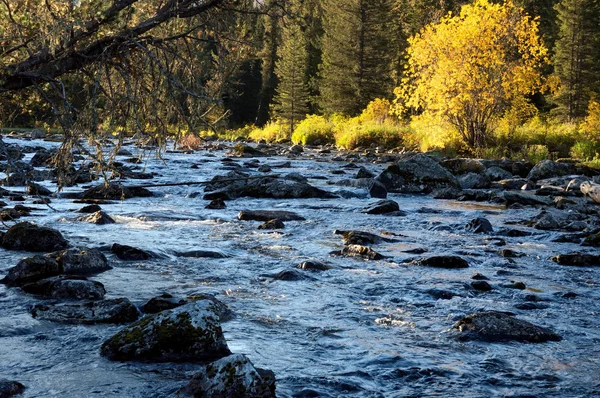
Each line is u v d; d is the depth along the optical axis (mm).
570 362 4418
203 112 6727
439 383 3963
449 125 29375
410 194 16312
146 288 6004
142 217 10695
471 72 27344
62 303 5164
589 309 5824
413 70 28547
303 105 66125
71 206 11805
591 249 8961
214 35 6918
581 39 63156
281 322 5133
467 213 12648
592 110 32719
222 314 5168
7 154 6316
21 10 5953
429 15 61656
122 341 4215
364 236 9031
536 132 31094
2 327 4629
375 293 6195
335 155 31547
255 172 20453
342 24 62781
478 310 5668
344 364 4223
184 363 4066
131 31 6391
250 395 3375
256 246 8523
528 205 14047
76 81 6566
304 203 13594
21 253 7309
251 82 81812
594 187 15938
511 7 27125
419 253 8359
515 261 8008
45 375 3818
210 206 12484
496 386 3951
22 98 6516
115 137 6773
